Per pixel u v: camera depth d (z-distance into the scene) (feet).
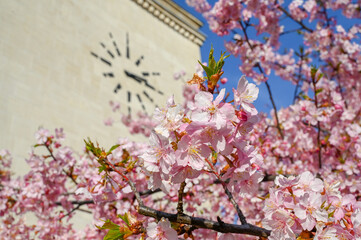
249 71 19.39
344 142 17.63
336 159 18.26
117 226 5.82
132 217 5.89
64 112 42.50
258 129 19.56
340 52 21.12
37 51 44.60
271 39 20.56
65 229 18.89
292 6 20.83
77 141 41.57
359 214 5.65
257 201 16.76
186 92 27.63
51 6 49.70
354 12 21.16
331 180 14.96
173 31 66.64
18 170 34.24
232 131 5.40
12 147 35.47
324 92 18.84
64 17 50.42
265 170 18.51
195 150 5.36
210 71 5.76
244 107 5.37
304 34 21.39
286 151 19.42
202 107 5.36
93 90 47.29
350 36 21.02
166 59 61.21
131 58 55.57
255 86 5.55
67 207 17.79
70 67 46.73
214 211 18.85
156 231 5.57
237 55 19.53
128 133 47.19
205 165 5.66
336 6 21.24
